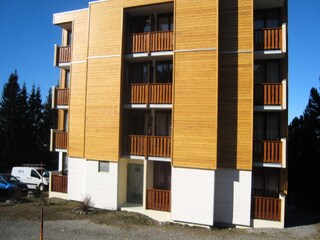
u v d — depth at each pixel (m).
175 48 16.72
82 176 19.70
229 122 16.00
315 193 25.95
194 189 15.85
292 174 27.94
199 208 15.67
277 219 15.27
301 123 33.34
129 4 18.11
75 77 20.38
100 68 18.83
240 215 15.55
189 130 16.16
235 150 15.80
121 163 18.28
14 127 44.56
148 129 19.14
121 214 17.05
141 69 19.48
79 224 15.09
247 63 15.88
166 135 18.84
